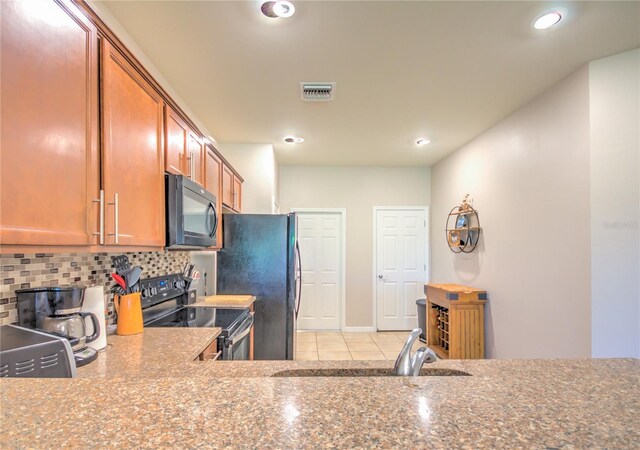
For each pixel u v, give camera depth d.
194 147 2.25
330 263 5.10
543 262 2.62
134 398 0.56
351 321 5.06
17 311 1.24
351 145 4.04
